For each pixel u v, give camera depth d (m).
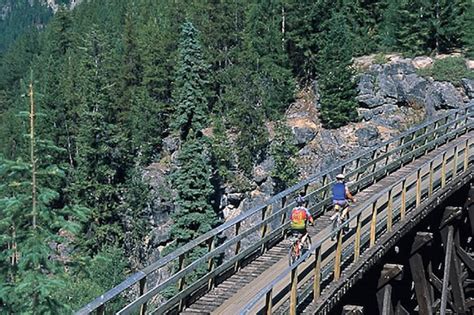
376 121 47.00
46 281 10.55
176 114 45.12
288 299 11.62
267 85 50.38
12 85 101.38
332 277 12.35
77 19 100.81
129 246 44.59
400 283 15.08
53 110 53.00
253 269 13.30
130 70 59.28
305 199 14.93
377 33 54.41
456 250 17.16
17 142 59.09
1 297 10.49
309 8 51.88
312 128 46.84
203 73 48.59
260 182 45.12
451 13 49.38
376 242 13.73
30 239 10.63
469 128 28.55
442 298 15.85
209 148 44.47
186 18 58.75
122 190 46.00
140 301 9.45
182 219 33.50
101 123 46.44
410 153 22.45
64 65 75.06
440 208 17.16
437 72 46.25
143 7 86.69
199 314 11.18
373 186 19.55
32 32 119.31
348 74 47.12
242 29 56.44
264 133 45.69
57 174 11.27
